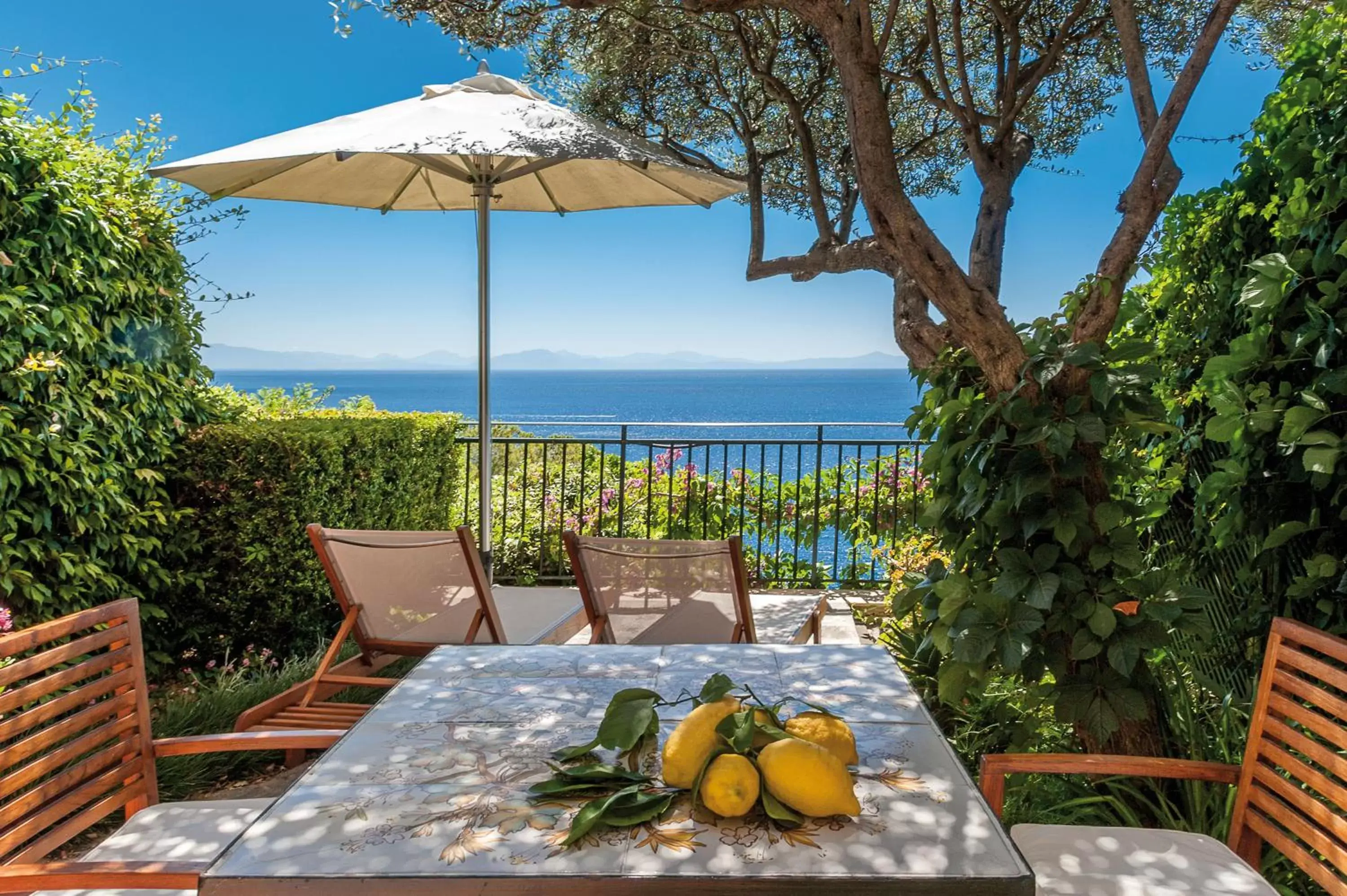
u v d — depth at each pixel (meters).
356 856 1.08
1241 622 2.62
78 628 1.61
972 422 2.55
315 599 4.14
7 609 3.10
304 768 1.36
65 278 3.34
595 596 3.22
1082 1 4.30
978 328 2.37
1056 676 2.37
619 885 1.02
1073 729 2.66
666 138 5.97
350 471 4.33
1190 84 2.30
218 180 3.85
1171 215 3.15
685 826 1.16
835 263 4.84
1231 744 2.35
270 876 1.04
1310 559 2.33
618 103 5.84
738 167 6.47
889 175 2.40
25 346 3.22
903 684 1.74
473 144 3.29
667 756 1.25
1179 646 2.79
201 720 3.06
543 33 5.25
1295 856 1.51
